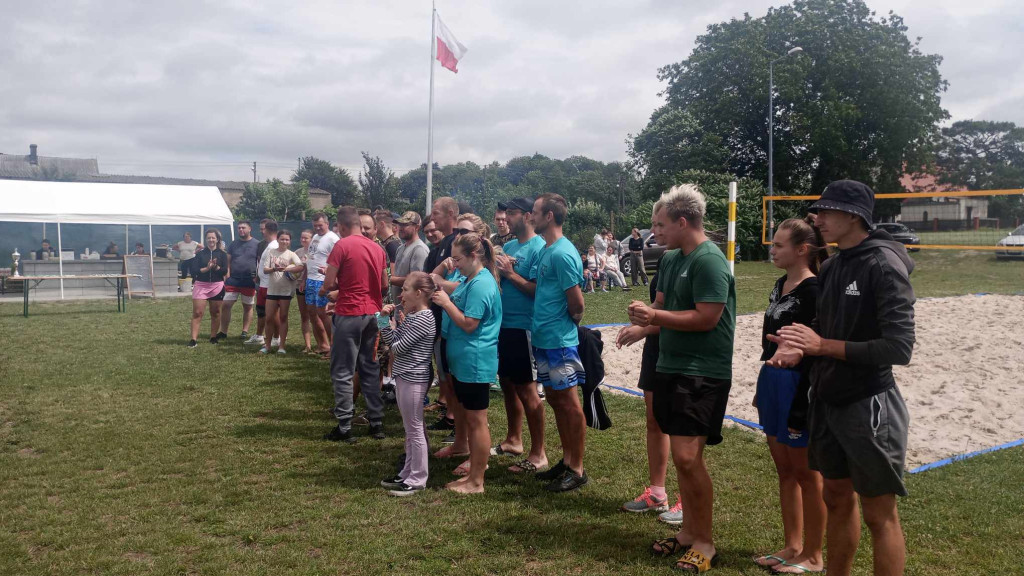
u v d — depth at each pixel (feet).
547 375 14.98
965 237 102.01
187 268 32.96
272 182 176.65
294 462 16.75
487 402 14.89
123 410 21.18
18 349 31.55
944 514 13.37
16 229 86.07
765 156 126.62
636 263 65.46
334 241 29.40
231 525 12.95
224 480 15.38
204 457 16.99
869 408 9.02
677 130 121.70
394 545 12.17
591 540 12.56
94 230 91.97
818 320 10.28
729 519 13.44
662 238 11.97
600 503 14.35
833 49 118.32
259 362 28.76
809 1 122.72
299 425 19.92
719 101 120.06
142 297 58.13
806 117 114.62
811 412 9.82
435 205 19.97
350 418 18.72
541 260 15.12
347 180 251.80
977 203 151.43
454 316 14.40
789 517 11.66
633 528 13.14
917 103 115.85
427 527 13.01
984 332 34.19
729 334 11.64
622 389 24.12
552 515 13.64
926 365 26.94
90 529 12.72
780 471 11.73
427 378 15.12
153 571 11.14
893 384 9.21
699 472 11.51
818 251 11.16
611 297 55.88
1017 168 231.91
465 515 13.62
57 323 40.81
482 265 14.96
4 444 17.88
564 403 15.07
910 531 12.67
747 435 18.57
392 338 15.14
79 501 14.06
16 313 45.91
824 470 9.62
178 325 40.19
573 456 15.26
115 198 59.82
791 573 11.26
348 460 16.97
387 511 13.75
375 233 26.86
